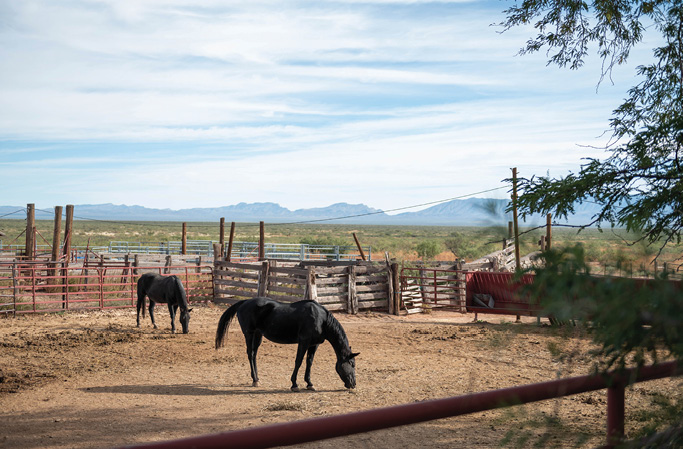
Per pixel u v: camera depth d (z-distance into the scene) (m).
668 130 3.83
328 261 23.02
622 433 2.23
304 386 10.02
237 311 10.41
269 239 78.19
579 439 2.08
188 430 7.30
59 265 23.14
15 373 10.83
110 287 23.39
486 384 9.70
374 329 16.98
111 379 10.56
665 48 5.38
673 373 2.02
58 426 7.54
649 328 1.73
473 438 6.64
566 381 2.03
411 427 7.25
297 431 1.62
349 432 1.69
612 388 2.25
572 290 1.69
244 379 10.67
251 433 1.57
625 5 6.69
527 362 11.34
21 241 63.19
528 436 2.08
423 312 20.86
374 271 20.64
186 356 12.87
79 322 17.47
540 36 7.48
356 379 10.56
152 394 9.43
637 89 5.61
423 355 12.90
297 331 9.72
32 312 18.92
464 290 20.19
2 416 8.06
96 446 6.66
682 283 1.67
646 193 3.69
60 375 10.80
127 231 128.25
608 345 1.76
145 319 18.42
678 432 1.93
